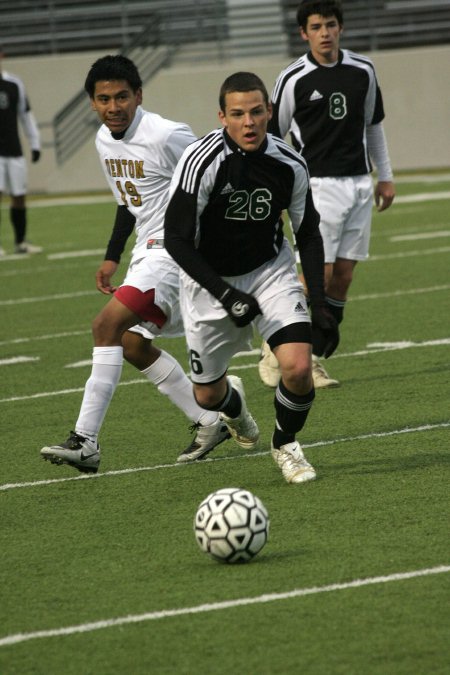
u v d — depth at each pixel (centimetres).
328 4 2938
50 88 11000
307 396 2034
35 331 4109
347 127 2983
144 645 1429
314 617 1486
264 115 1873
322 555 1719
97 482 2220
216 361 2112
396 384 2938
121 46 11412
